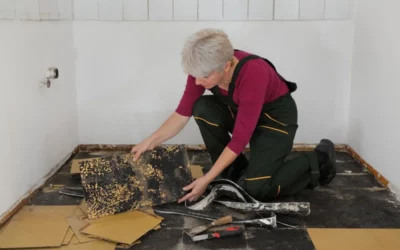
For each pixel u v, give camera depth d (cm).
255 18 301
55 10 271
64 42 289
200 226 197
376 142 266
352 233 196
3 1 202
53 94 271
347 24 303
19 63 222
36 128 245
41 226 199
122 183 216
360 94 292
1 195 204
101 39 307
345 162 294
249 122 199
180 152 228
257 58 205
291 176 221
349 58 308
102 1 300
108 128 322
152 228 197
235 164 250
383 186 251
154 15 302
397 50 236
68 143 300
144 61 310
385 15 252
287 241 189
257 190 218
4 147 207
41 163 252
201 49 181
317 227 202
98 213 207
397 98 237
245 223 203
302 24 303
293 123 228
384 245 186
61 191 241
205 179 205
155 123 320
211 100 233
